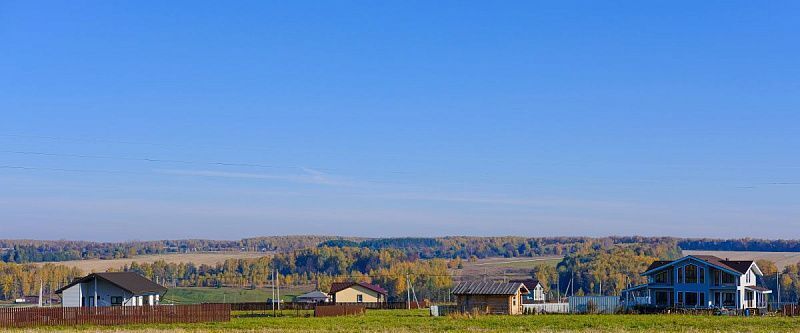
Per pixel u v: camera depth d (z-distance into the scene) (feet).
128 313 230.89
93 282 303.68
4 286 638.94
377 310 354.13
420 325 214.07
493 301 291.17
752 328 197.57
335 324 221.87
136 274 334.24
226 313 243.40
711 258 331.36
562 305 322.75
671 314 275.18
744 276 316.60
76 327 213.87
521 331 185.88
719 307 303.89
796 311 269.03
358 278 646.74
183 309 237.25
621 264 649.20
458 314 265.75
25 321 220.23
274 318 268.41
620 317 252.62
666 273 330.34
